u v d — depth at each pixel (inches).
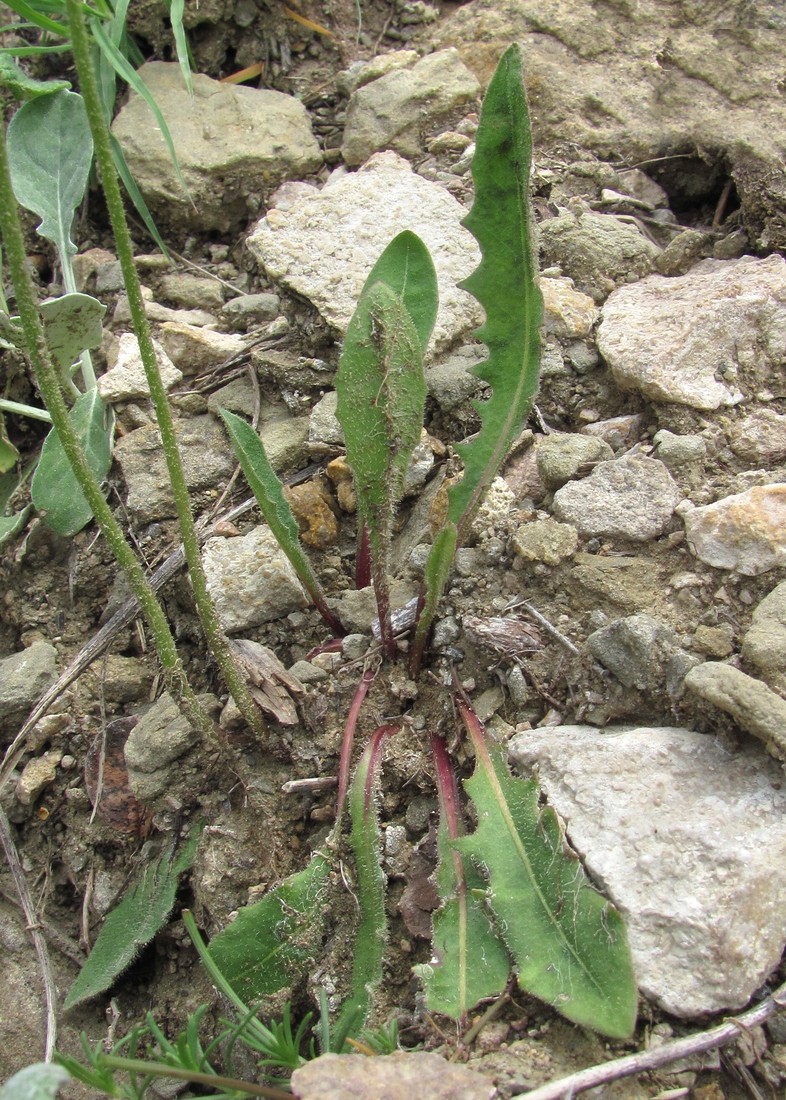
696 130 13.2
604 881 7.7
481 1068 7.3
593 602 9.4
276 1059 7.5
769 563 9.1
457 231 12.4
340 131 14.8
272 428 11.6
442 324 11.6
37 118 12.5
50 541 11.6
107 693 10.6
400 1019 8.1
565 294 11.6
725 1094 7.3
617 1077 7.1
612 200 13.1
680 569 9.4
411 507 11.0
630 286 11.8
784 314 10.7
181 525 8.3
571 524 9.8
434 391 11.1
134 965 9.6
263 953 8.4
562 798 8.3
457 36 15.0
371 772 8.7
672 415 10.4
